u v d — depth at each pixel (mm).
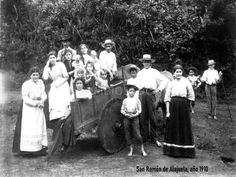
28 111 6422
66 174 5422
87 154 6641
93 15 13648
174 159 6348
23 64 15117
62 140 6168
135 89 6531
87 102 6477
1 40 15422
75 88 6594
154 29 13141
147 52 13398
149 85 7250
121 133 6848
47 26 14391
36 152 6469
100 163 6078
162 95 7812
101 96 6812
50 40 14320
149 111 7113
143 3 13391
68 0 14273
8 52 15227
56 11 14219
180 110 6422
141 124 7059
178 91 6414
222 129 8531
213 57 13102
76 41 13695
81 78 6445
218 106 11828
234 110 11047
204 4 13242
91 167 5824
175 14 13367
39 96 6527
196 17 13180
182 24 13156
